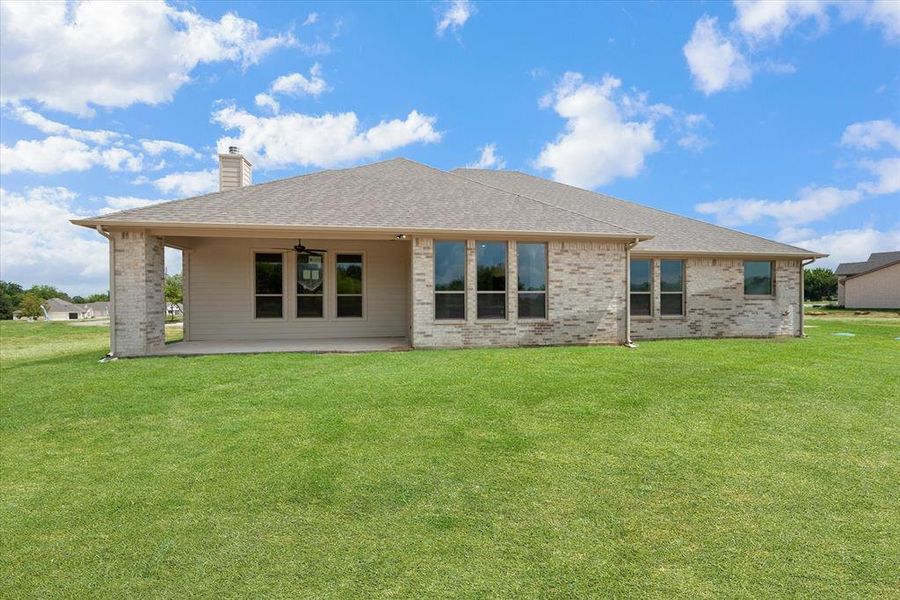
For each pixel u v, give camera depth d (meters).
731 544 3.25
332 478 4.36
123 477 4.44
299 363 10.01
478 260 13.02
